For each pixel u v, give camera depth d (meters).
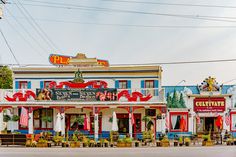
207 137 32.72
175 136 35.91
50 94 35.41
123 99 35.19
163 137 32.38
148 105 34.47
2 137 31.42
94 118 35.16
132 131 37.16
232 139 33.16
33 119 37.47
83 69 39.03
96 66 40.34
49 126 37.47
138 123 37.31
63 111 35.12
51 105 34.94
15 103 34.78
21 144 31.27
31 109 34.84
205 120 38.62
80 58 41.44
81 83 36.47
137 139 35.16
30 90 35.78
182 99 38.66
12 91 36.09
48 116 37.53
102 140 31.27
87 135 36.69
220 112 38.31
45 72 39.19
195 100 38.59
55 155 22.31
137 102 34.66
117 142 31.31
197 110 38.47
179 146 31.12
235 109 38.16
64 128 35.03
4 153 23.83
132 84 38.50
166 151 25.52
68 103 34.97
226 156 21.45
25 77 39.41
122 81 38.69
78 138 33.16
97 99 35.22
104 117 37.44
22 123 32.81
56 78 39.16
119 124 37.38
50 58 40.84
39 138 32.19
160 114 36.22
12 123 37.56
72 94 35.44
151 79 38.34
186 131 38.22
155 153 23.73
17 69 39.34
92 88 35.44
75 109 37.59
